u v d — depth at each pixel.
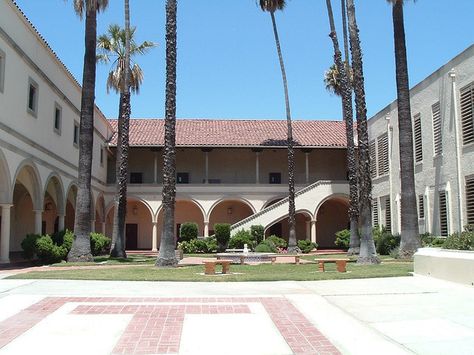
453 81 23.36
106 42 29.72
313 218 36.34
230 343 6.51
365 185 19.67
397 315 8.29
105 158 37.94
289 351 6.14
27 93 20.80
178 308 8.89
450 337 6.76
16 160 19.61
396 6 21.92
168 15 19.44
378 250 26.80
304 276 14.34
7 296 10.21
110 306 9.08
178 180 40.56
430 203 25.83
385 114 32.44
